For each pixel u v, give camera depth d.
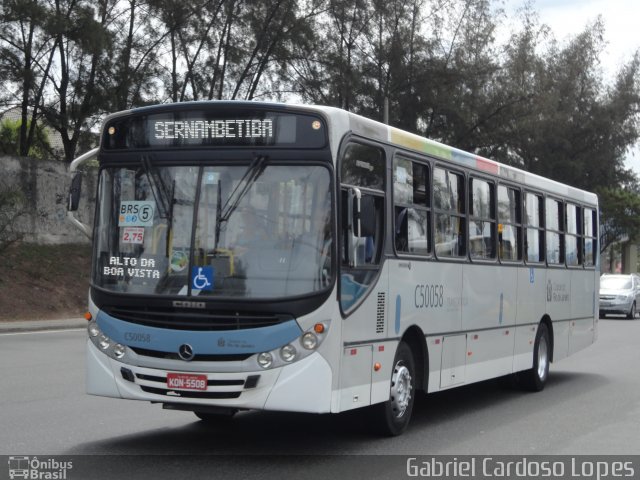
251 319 7.90
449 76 42.19
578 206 16.41
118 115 8.73
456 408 12.21
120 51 33.28
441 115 43.22
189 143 8.40
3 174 29.41
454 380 10.95
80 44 30.27
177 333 8.01
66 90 32.31
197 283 8.08
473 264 11.51
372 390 8.84
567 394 13.84
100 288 8.48
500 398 13.33
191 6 34.84
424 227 10.18
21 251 29.41
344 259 8.24
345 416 10.87
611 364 18.34
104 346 8.41
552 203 14.95
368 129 8.88
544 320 14.58
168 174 8.41
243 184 8.19
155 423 10.08
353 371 8.41
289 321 7.87
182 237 8.23
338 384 8.10
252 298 7.90
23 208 29.39
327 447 8.99
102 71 32.62
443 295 10.59
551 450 9.16
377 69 41.19
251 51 37.28
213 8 35.91
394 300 9.30
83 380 13.33
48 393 12.05
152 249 8.33
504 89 43.59
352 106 41.62
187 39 35.94
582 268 16.58
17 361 15.78
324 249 8.01
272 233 8.07
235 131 8.28
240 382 7.88
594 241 17.45
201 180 8.29
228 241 8.11
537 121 44.84
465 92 43.19
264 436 9.51
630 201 57.66
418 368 10.18
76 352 17.41
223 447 8.84
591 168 57.62
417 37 41.66
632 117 57.75
